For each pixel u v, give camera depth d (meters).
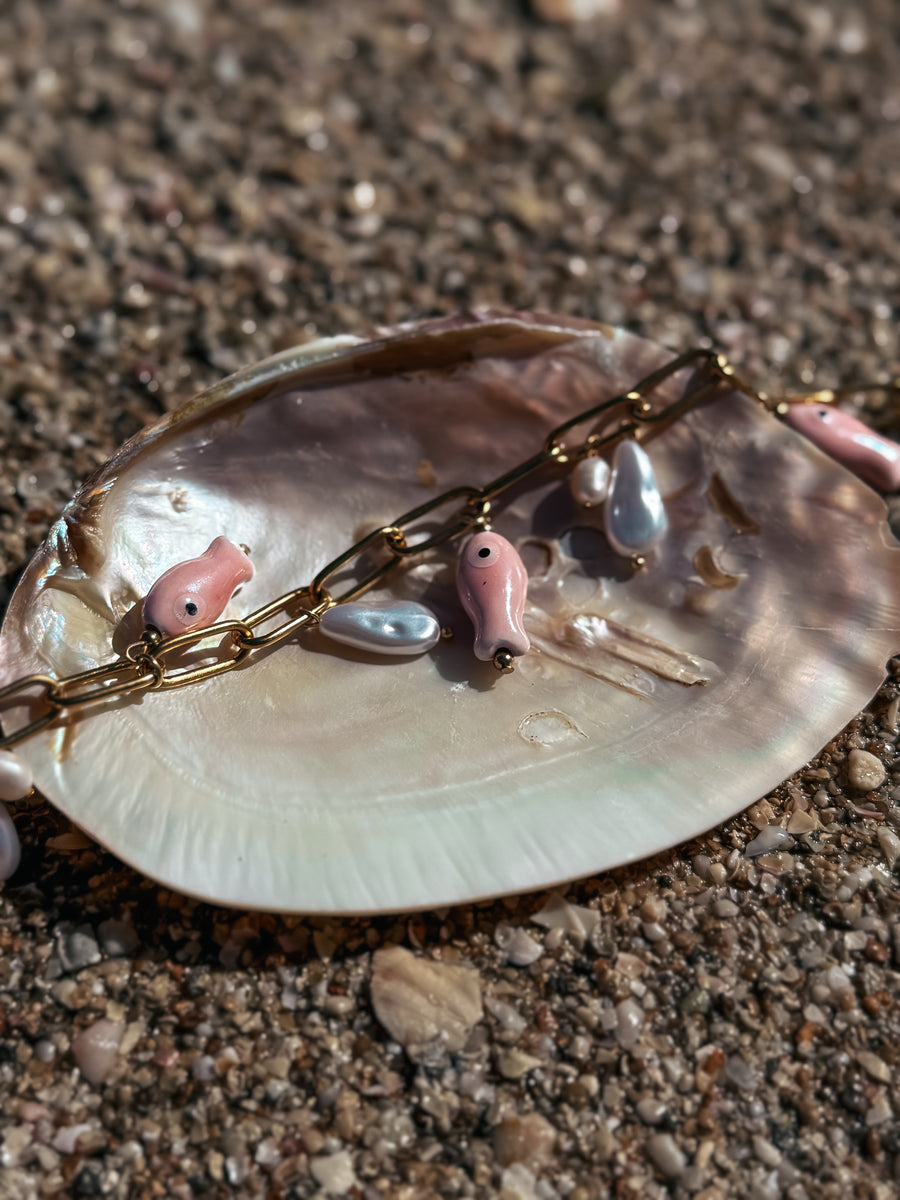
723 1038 0.21
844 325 0.29
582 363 0.25
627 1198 0.20
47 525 0.26
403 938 0.22
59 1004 0.21
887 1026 0.21
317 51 0.34
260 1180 0.20
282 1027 0.21
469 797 0.22
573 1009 0.21
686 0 0.36
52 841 0.22
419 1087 0.21
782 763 0.22
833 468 0.24
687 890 0.22
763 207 0.32
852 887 0.22
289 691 0.23
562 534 0.24
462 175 0.32
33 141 0.32
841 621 0.23
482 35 0.35
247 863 0.21
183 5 0.35
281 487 0.24
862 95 0.34
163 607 0.22
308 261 0.30
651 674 0.23
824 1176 0.20
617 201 0.32
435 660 0.23
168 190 0.31
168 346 0.29
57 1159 0.20
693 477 0.24
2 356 0.28
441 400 0.24
